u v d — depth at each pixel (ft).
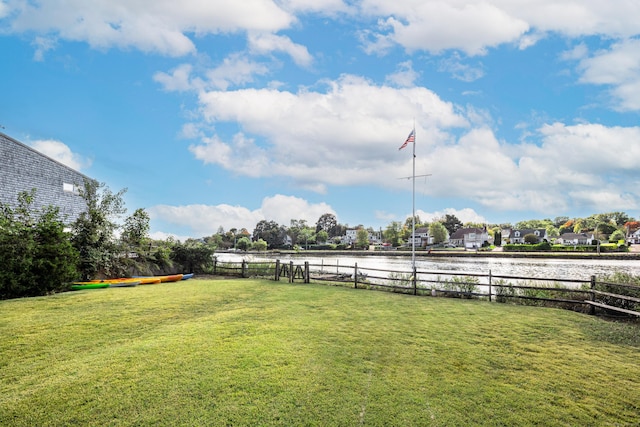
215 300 33.71
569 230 422.82
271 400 13.37
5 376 15.26
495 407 13.25
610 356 18.69
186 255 66.80
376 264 144.36
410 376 15.84
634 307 28.84
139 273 57.00
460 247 319.27
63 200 69.41
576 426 12.12
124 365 16.35
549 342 20.93
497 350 19.43
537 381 15.51
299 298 35.81
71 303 31.12
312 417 12.32
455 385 14.99
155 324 24.07
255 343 19.80
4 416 12.14
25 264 35.14
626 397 14.14
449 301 35.19
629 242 263.70
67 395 13.56
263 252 282.36
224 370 15.90
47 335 21.04
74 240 48.42
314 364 16.90
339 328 23.63
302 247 346.95
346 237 388.37
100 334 21.43
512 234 339.98
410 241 323.57
